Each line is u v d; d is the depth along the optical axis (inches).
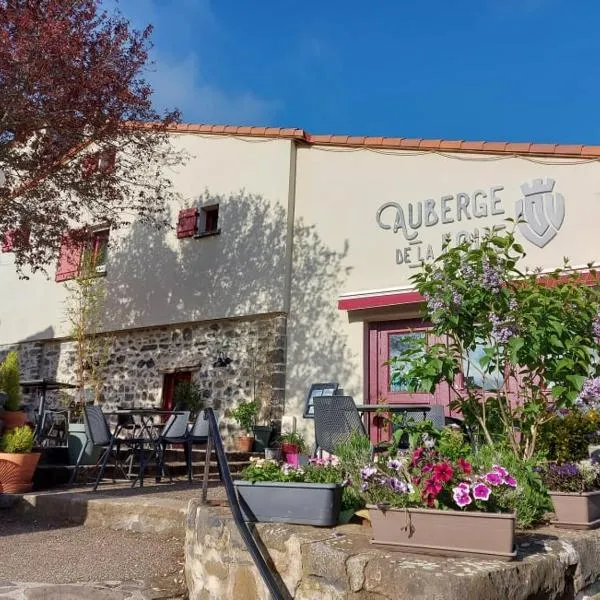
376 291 297.3
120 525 171.3
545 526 110.3
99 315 408.8
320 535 97.1
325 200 338.0
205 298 362.9
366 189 325.4
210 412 133.4
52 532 169.0
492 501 92.0
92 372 402.0
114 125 308.5
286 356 328.5
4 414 242.2
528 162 280.2
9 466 204.2
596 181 262.1
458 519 86.2
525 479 111.8
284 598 94.7
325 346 317.1
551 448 139.4
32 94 269.7
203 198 381.4
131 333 396.5
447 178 300.8
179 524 161.5
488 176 289.4
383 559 82.9
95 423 224.7
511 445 128.9
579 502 108.2
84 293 403.5
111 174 332.2
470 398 135.4
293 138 352.8
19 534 166.7
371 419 291.6
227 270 358.0
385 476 95.5
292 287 335.9
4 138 287.9
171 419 237.1
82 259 407.8
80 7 283.4
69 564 138.6
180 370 366.9
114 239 414.9
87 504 180.1
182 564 139.6
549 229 268.1
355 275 317.1
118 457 250.5
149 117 320.2
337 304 318.3
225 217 368.2
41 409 300.7
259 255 347.3
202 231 379.2
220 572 108.7
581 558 96.7
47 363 434.9
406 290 288.0
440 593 74.5
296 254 339.6
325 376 313.3
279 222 344.2
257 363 335.6
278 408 319.6
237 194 366.6
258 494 108.5
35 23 260.5
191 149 395.2
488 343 135.0
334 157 341.4
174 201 394.0
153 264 392.8
